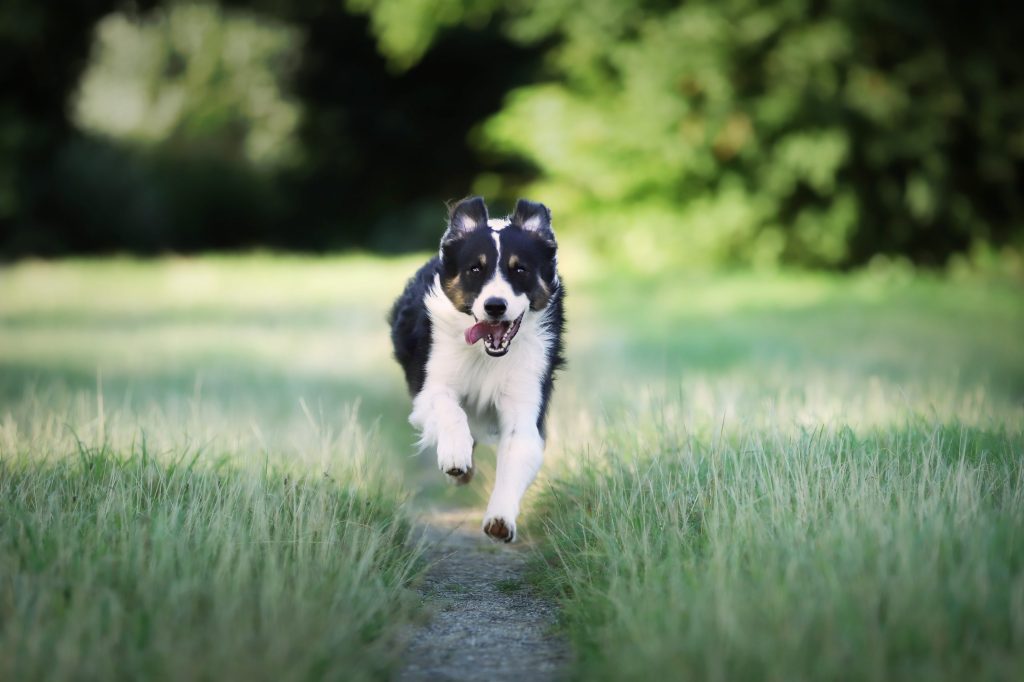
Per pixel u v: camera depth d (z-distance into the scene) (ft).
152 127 110.11
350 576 14.76
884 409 23.85
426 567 17.37
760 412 22.34
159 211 102.17
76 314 56.75
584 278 74.49
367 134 117.70
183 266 87.15
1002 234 80.64
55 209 98.17
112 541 14.90
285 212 113.91
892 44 73.72
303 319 55.98
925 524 14.39
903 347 45.29
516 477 18.13
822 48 70.49
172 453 19.56
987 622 12.05
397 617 14.92
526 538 20.20
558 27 85.15
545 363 19.77
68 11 95.91
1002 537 14.06
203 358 41.45
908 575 12.71
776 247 77.87
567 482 20.13
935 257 80.74
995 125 74.38
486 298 18.35
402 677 13.39
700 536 15.96
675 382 31.37
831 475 16.85
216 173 108.78
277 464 19.60
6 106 95.45
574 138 80.53
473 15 91.45
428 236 109.50
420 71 114.62
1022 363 40.96
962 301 63.57
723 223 77.15
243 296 67.15
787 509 15.90
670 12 76.59
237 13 111.45
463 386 19.74
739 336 48.44
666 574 14.53
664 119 75.92
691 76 75.31
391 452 27.09
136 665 11.65
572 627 14.61
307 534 15.65
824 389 27.61
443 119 118.01
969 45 74.23
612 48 78.43
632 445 20.72
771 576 13.26
